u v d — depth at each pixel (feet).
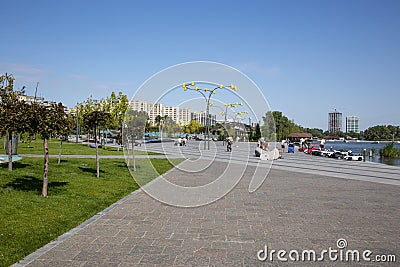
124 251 15.93
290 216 23.30
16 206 23.09
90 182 35.01
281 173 50.03
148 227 20.01
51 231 18.48
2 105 36.73
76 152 77.30
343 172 52.54
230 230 19.72
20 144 99.60
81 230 19.17
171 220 21.75
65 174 39.65
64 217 21.36
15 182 32.14
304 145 120.98
